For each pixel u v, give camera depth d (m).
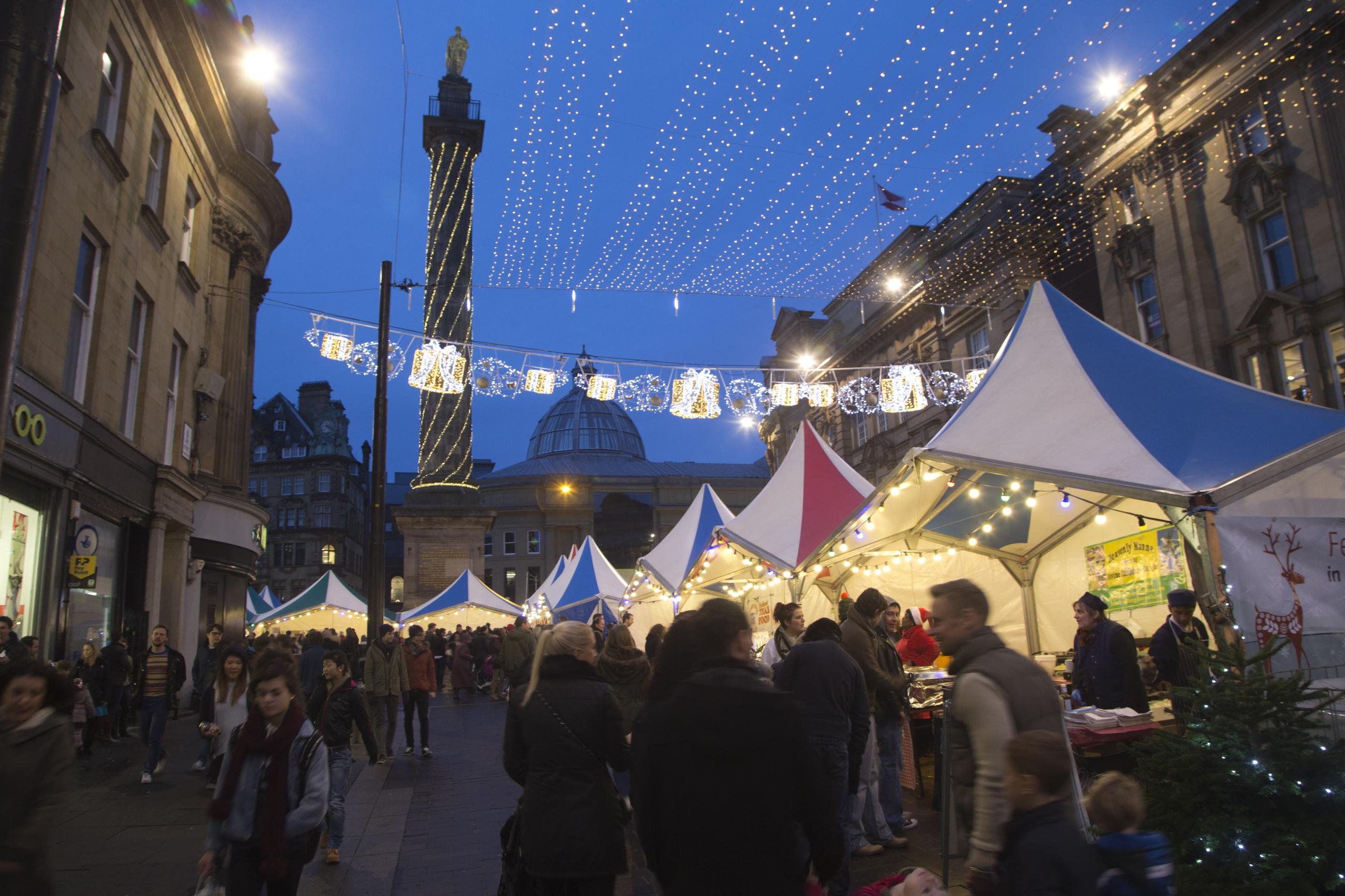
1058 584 10.42
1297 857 4.02
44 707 3.36
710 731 2.47
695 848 2.40
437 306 33.91
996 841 2.86
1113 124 22.91
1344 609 5.81
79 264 12.64
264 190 22.09
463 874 5.86
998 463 7.16
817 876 2.55
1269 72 19.09
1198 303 20.81
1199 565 6.05
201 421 18.91
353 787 9.16
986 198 27.52
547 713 3.52
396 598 79.94
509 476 72.06
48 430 11.04
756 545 10.49
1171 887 2.65
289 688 3.78
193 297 18.20
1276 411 6.75
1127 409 7.12
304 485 69.00
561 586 23.47
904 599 11.52
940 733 6.81
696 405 15.58
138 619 15.12
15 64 3.90
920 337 32.06
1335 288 17.77
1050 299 8.42
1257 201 19.66
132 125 14.03
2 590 10.48
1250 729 4.40
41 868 3.18
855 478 11.48
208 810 3.66
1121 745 5.57
